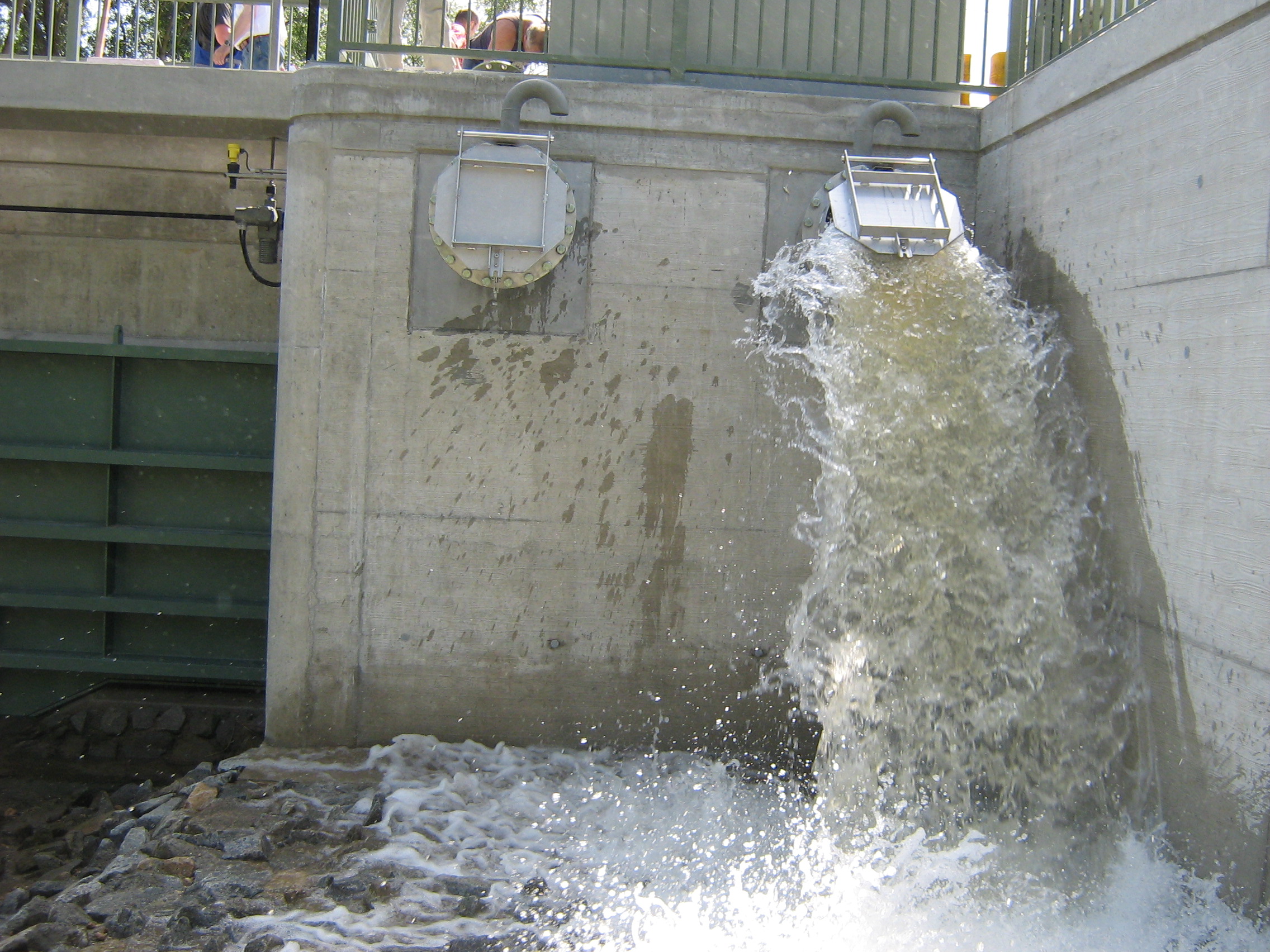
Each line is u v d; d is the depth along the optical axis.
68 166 6.52
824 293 4.81
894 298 4.64
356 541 5.08
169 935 3.42
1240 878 3.29
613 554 5.10
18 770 6.40
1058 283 4.52
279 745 5.13
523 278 4.86
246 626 6.86
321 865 3.94
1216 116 3.53
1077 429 4.32
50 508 6.71
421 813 4.40
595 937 3.46
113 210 6.51
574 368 5.06
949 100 5.86
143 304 6.64
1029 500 4.45
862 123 5.06
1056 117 4.57
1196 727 3.55
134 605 6.68
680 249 5.09
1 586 6.73
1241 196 3.39
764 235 5.12
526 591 5.10
